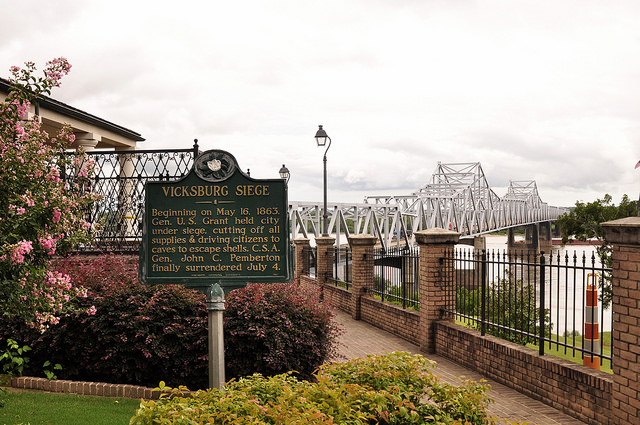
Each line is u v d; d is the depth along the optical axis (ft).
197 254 19.66
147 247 19.63
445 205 206.28
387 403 13.42
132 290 22.88
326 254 56.29
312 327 23.13
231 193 19.71
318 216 114.93
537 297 86.69
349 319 45.57
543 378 22.85
